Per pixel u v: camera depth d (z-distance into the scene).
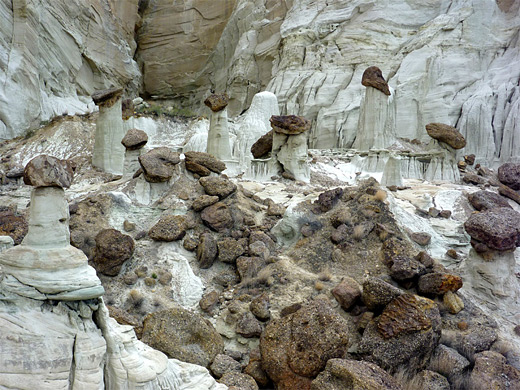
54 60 29.22
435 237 10.83
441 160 18.77
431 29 29.39
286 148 16.47
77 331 4.68
